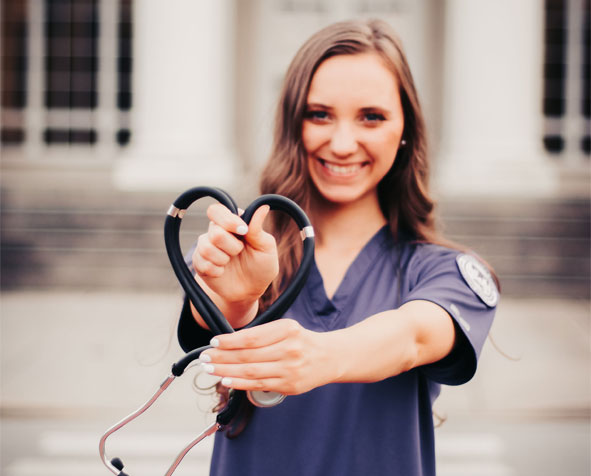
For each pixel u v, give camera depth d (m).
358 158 1.31
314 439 1.28
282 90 1.40
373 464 1.27
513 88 9.75
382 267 1.39
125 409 4.85
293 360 0.88
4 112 12.37
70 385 5.26
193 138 9.73
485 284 1.28
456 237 8.84
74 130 12.27
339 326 1.35
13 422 4.62
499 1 9.73
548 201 9.10
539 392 5.23
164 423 4.62
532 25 9.77
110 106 12.14
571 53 12.06
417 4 11.81
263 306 1.35
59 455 4.12
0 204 9.04
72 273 8.68
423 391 1.35
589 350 6.29
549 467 4.04
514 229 8.88
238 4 11.95
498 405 4.99
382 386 1.29
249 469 1.29
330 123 1.32
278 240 1.42
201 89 9.77
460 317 1.16
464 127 9.91
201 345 1.21
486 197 9.17
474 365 1.18
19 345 6.26
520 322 7.29
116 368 5.60
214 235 0.95
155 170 9.58
